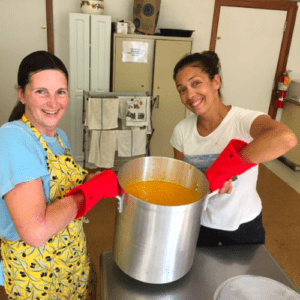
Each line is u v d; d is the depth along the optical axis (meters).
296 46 4.44
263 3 4.11
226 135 1.17
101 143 3.37
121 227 0.83
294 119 4.35
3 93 3.79
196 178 0.95
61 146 1.12
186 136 1.32
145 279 0.85
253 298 0.84
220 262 1.01
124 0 3.78
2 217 0.94
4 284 1.05
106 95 3.38
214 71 1.15
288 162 4.33
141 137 3.50
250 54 4.35
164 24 3.99
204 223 1.29
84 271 1.17
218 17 4.08
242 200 1.21
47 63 0.87
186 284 0.92
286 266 2.32
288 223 2.90
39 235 0.78
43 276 1.02
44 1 3.55
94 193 0.78
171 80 3.77
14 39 3.63
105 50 3.53
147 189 0.98
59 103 0.93
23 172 0.80
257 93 4.58
